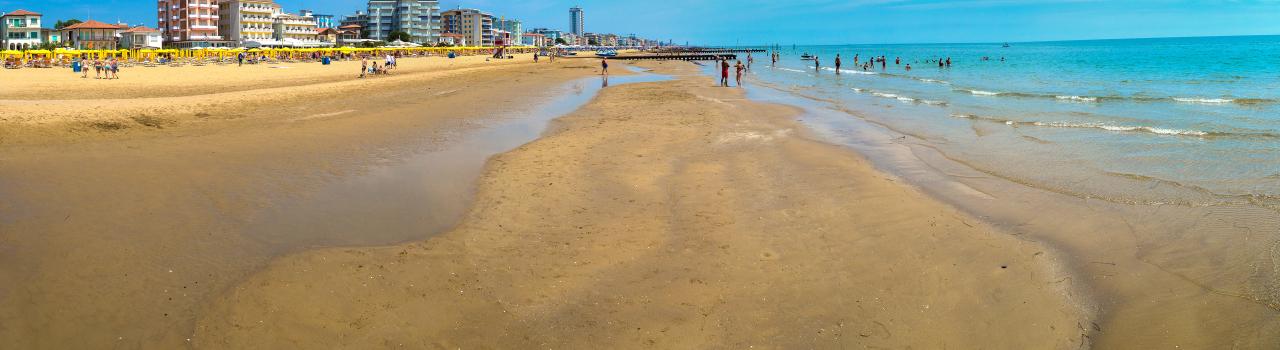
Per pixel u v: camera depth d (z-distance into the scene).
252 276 5.80
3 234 6.81
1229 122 16.08
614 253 6.62
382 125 16.50
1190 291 5.54
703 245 6.88
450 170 10.91
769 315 5.18
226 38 104.62
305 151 12.46
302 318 5.00
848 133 15.44
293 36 114.19
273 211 8.06
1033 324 5.01
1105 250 6.62
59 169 10.20
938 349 4.66
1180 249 6.58
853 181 9.95
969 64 68.50
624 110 20.88
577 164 11.34
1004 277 5.92
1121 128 15.13
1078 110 19.89
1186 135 13.91
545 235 7.22
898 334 4.87
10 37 91.06
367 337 4.74
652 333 4.88
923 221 7.68
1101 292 5.61
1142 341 4.75
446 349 4.61
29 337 4.66
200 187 9.20
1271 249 6.47
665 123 17.14
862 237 7.12
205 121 16.64
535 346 4.67
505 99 24.92
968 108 21.05
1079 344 4.74
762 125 16.77
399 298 5.41
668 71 56.97
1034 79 38.97
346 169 10.82
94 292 5.41
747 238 7.11
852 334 4.86
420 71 49.69
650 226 7.57
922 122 17.39
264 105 20.88
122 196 8.54
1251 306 5.21
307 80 35.59
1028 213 8.06
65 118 15.58
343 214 8.05
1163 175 10.05
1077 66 57.66
